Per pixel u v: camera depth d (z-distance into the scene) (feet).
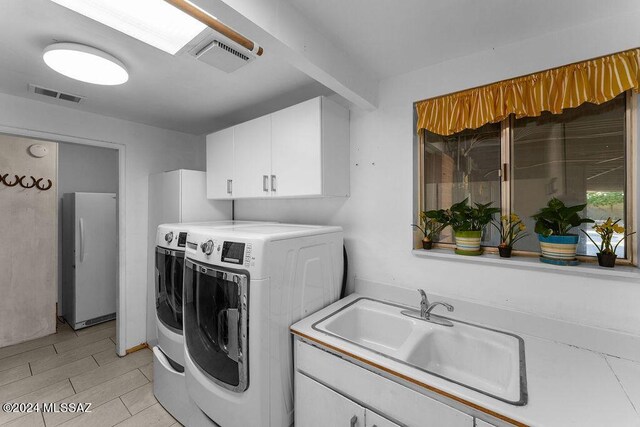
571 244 4.16
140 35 4.04
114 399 6.77
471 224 5.13
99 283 11.03
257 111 7.96
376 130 6.24
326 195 6.02
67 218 11.16
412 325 5.10
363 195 6.45
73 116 7.73
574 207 4.08
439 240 5.90
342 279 6.28
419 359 4.50
